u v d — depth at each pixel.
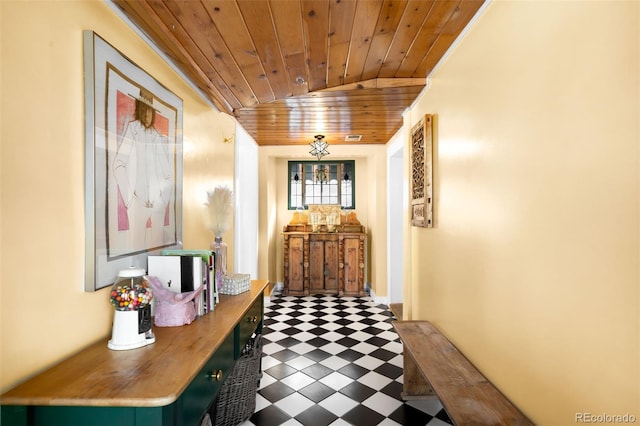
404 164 3.49
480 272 1.78
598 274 1.01
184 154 2.16
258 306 2.42
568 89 1.13
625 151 0.92
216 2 1.51
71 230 1.19
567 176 1.13
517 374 1.43
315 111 3.32
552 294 1.21
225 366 1.56
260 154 5.19
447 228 2.28
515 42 1.44
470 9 1.74
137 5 1.44
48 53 1.10
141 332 1.30
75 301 1.21
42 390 0.97
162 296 1.54
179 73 2.07
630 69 0.90
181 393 1.01
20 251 0.99
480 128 1.76
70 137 1.19
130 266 1.51
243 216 4.95
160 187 1.79
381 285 5.18
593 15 1.03
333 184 6.14
